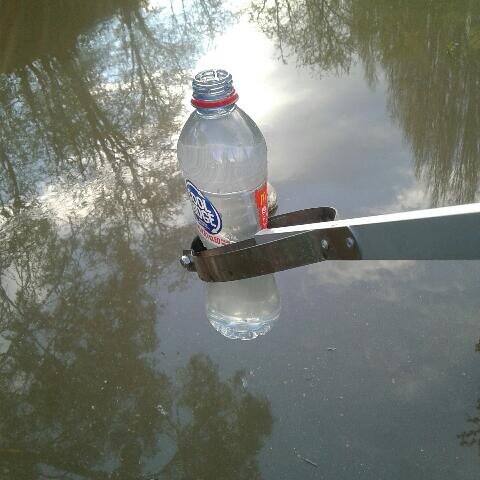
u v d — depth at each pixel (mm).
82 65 2447
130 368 1340
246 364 1296
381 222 536
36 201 1838
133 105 2182
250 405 1210
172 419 1233
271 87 2125
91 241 1667
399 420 1142
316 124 1921
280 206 1618
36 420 1285
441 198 1570
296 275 1469
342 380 1226
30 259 1648
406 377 1211
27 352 1419
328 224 587
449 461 1067
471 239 483
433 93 1929
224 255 653
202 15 2686
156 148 1964
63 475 1177
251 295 1098
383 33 2293
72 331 1451
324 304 1383
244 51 2377
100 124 2117
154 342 1384
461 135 1748
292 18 2535
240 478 1108
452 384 1184
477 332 1274
